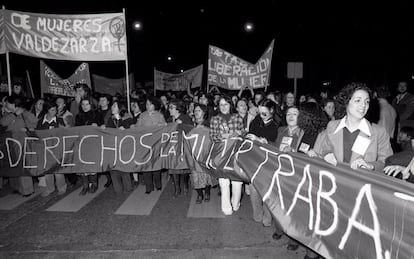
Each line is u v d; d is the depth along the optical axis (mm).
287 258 4160
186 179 6832
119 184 6836
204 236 4785
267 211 5023
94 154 6742
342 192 3070
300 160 3660
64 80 10750
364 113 3217
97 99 10805
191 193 6824
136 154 6668
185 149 6270
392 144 7312
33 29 7492
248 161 4723
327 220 3209
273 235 4707
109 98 10445
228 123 5629
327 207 3221
